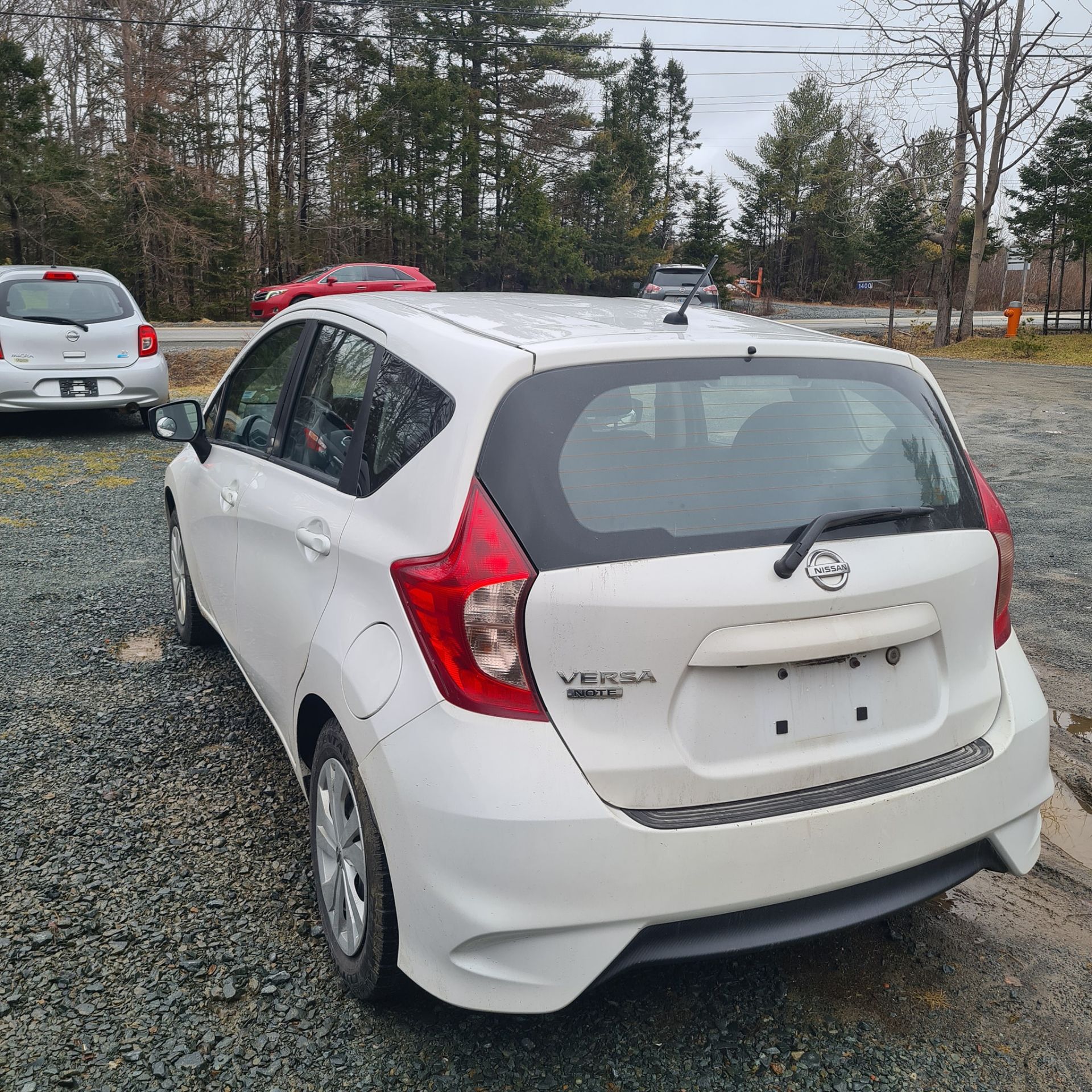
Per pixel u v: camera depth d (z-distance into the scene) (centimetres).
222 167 4756
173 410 409
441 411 240
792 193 8281
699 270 2961
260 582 322
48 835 323
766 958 278
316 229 4862
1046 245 3941
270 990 254
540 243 5259
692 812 216
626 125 7731
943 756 246
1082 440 1312
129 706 425
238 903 290
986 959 279
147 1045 234
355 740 233
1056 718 446
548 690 210
